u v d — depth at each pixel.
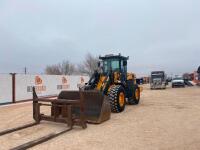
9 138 7.49
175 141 6.86
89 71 62.69
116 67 14.05
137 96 15.11
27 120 10.34
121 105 11.90
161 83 36.12
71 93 10.37
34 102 9.55
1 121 10.31
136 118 10.21
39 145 6.71
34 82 21.22
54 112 9.32
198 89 32.78
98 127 8.74
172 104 14.88
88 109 9.61
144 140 7.02
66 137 7.50
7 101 18.09
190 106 13.84
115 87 11.83
